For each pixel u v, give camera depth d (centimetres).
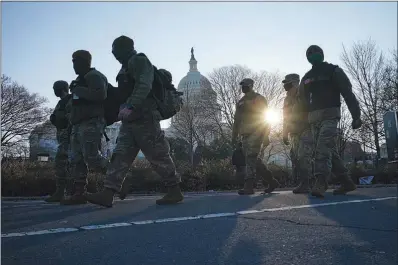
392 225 300
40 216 322
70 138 506
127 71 422
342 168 566
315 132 549
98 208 390
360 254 209
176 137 4919
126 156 415
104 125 505
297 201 459
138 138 418
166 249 208
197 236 242
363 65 2794
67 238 230
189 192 884
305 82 564
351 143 3306
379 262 195
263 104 682
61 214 336
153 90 425
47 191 809
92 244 216
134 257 192
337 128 538
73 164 496
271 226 280
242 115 689
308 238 243
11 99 3656
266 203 430
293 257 198
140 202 463
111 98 506
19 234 239
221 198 507
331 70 540
